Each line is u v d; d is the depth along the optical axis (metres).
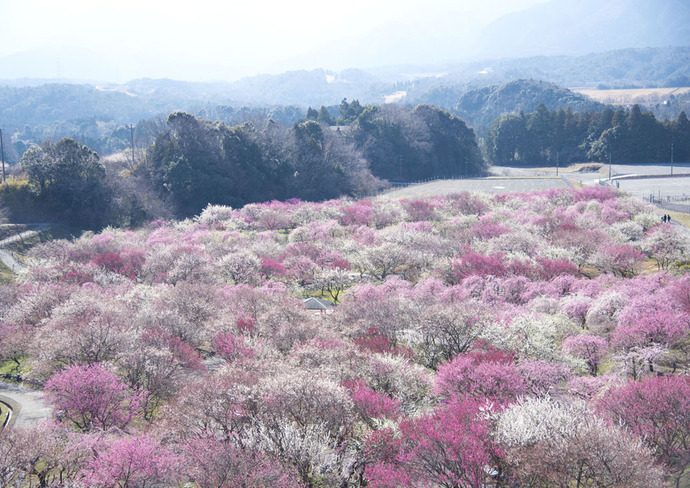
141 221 94.75
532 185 125.56
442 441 22.31
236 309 44.97
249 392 27.28
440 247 67.31
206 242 75.62
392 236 71.88
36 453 24.30
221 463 22.36
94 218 91.75
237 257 61.28
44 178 91.25
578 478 20.75
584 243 61.53
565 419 23.05
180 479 23.69
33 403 34.44
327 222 86.12
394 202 102.25
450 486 21.47
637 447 21.34
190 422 26.34
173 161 106.25
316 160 127.56
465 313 38.09
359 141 156.12
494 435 23.31
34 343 38.59
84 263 65.19
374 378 30.84
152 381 32.91
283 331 38.31
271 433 24.28
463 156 178.25
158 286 52.31
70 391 29.25
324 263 65.50
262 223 90.56
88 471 23.48
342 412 26.06
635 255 56.00
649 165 162.88
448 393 30.06
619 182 121.94
